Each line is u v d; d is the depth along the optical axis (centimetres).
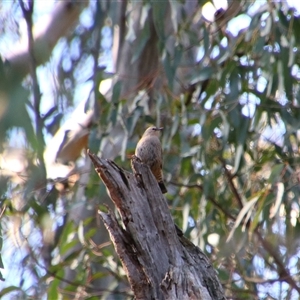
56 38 1245
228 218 1158
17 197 1091
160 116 1134
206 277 698
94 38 1473
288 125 1050
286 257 1088
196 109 1118
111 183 705
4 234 1179
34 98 644
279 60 1026
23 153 564
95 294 1069
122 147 1076
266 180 1103
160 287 680
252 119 1069
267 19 1035
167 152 1131
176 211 1182
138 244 694
